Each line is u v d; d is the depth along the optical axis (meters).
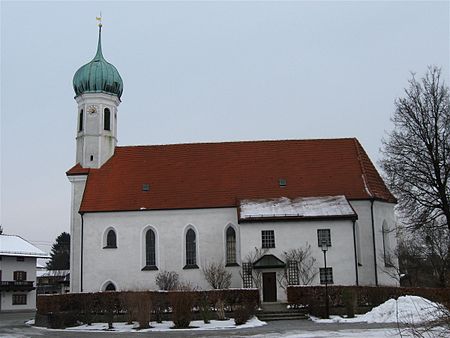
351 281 44.91
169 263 48.81
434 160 43.19
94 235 49.59
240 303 37.56
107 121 55.66
